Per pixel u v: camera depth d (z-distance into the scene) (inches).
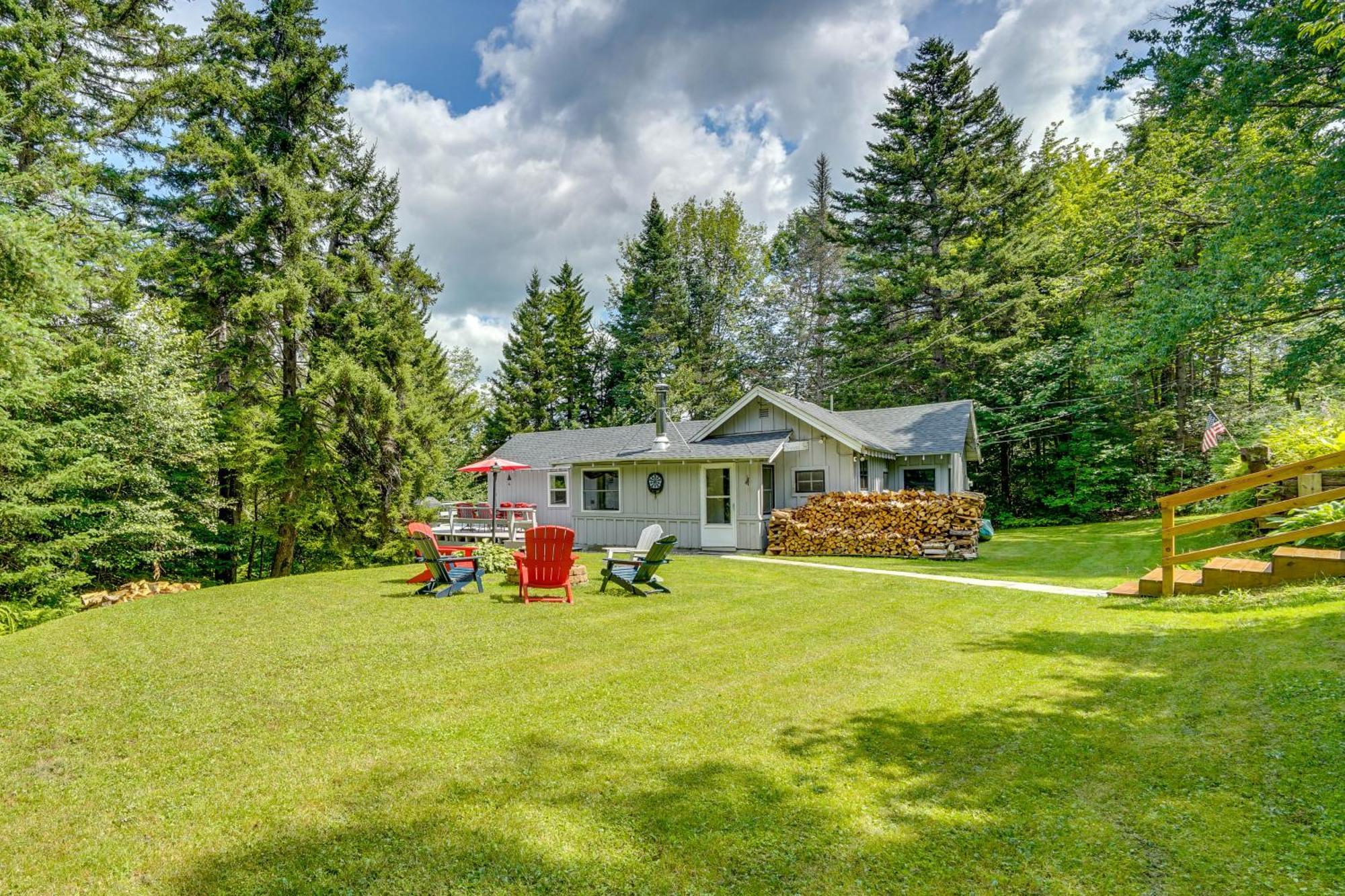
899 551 539.5
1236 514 276.7
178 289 569.9
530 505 816.3
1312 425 415.8
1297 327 665.6
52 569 444.5
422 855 105.7
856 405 1203.2
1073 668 193.5
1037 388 948.6
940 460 722.8
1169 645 209.8
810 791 122.8
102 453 472.4
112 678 205.0
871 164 1141.7
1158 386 949.2
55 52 546.0
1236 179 546.0
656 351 1378.0
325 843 109.8
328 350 578.2
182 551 546.9
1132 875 93.4
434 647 236.2
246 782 132.2
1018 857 99.4
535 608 311.0
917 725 153.3
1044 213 1097.4
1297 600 233.8
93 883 100.7
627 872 99.3
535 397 1492.4
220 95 543.5
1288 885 88.5
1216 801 111.0
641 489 658.8
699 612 298.7
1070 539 652.1
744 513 602.9
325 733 157.1
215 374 601.6
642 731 154.8
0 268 287.6
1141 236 737.6
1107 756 132.0
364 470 629.6
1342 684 149.0
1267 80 496.7
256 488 621.6
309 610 308.8
